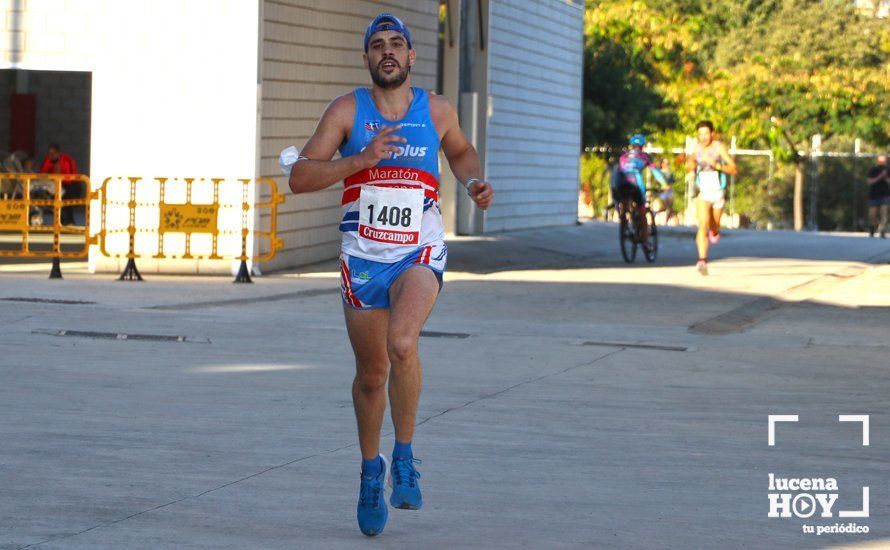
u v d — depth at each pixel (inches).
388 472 506.9
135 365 856.3
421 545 470.0
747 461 619.5
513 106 2377.0
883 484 576.7
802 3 3887.8
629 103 3565.5
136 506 513.7
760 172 4375.0
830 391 816.3
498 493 548.7
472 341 993.5
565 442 653.9
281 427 675.4
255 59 1432.1
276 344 957.2
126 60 1439.5
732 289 1400.1
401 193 477.7
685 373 874.8
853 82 3718.0
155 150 1443.2
